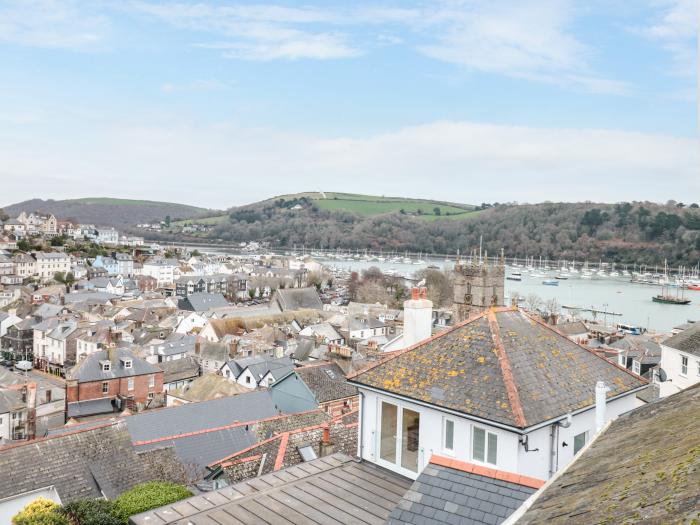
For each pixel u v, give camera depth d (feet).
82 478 98.32
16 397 222.69
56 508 77.15
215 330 395.96
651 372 215.10
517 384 52.54
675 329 339.57
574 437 53.78
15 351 404.98
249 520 48.37
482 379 53.88
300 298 536.42
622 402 59.52
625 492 24.16
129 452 106.01
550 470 51.42
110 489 98.27
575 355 61.26
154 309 509.35
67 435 103.09
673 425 32.27
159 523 48.03
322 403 166.81
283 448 87.86
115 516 76.02
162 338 391.65
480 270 181.37
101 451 103.65
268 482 56.13
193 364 310.45
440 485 42.91
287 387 178.81
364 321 417.69
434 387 55.36
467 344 58.95
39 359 385.29
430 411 54.60
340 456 62.80
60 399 273.95
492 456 50.42
